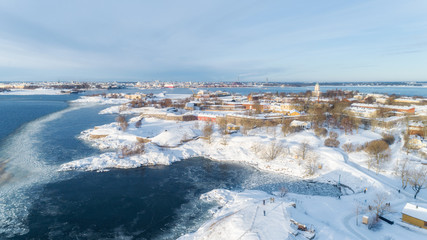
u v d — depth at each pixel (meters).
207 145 122.69
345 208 65.75
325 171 92.44
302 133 129.12
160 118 191.62
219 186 83.94
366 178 82.75
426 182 76.25
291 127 133.25
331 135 119.81
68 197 75.12
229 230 52.31
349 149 107.38
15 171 93.12
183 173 94.69
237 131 139.12
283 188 77.44
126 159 104.12
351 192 79.06
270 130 138.00
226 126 141.12
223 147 119.12
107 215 66.12
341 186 83.31
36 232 58.78
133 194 77.56
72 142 131.00
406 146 108.00
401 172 83.44
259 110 192.00
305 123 140.00
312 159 98.56
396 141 118.94
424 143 104.12
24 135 144.50
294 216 57.28
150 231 59.62
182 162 106.44
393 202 67.75
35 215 65.50
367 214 60.31
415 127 124.00
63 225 61.59
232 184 85.50
